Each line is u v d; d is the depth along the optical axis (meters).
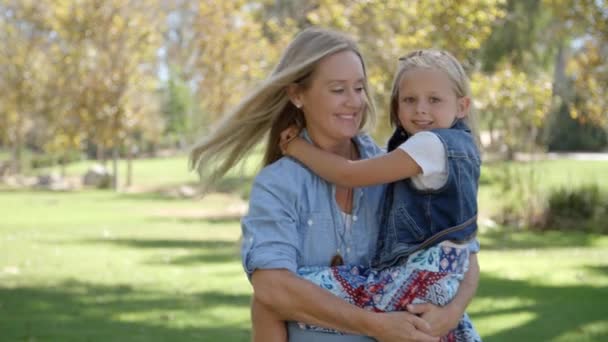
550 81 19.31
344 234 2.65
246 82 23.23
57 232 18.16
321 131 2.71
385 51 16.48
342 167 2.58
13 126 43.69
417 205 2.60
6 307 9.13
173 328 8.04
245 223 2.57
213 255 13.91
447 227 2.57
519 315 8.48
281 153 2.84
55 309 9.03
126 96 35.81
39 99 39.34
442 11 16.80
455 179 2.58
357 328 2.44
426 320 2.51
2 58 39.22
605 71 17.33
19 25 38.91
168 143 69.81
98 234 17.73
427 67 2.76
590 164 37.00
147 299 9.68
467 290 2.64
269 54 20.05
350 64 2.65
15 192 34.31
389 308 2.54
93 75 34.91
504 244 16.03
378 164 2.57
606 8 16.39
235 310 8.99
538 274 11.23
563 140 46.47
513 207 19.61
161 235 17.67
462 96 2.79
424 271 2.55
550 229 18.77
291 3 26.00
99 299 9.66
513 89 17.75
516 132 20.52
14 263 12.89
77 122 36.41
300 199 2.60
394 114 2.93
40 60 39.16
